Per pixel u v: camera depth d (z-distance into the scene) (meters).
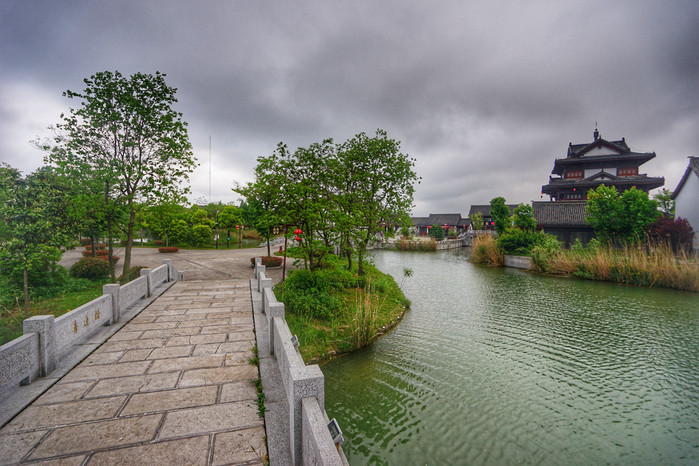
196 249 35.38
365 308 11.07
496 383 8.05
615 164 41.28
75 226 13.69
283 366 4.79
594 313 14.04
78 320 6.23
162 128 13.62
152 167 13.87
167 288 12.49
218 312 9.09
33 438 3.63
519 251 30.64
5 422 3.88
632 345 10.42
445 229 75.38
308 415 2.98
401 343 10.58
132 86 13.45
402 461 5.46
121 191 13.66
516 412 6.86
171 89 13.91
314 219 12.96
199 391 4.79
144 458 3.37
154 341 6.81
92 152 13.05
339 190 16.55
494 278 23.08
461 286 20.31
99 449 3.48
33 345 4.92
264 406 4.39
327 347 9.61
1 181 9.70
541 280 21.98
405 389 7.73
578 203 34.31
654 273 18.94
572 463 5.41
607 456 5.57
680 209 28.44
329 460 2.38
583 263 22.34
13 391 4.60
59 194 12.16
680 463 5.38
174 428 3.90
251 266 20.33
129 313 8.77
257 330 7.54
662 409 6.95
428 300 16.69
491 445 5.86
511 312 14.35
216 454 3.49
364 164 16.81
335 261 14.92
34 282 12.80
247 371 5.48
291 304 11.16
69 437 3.66
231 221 38.84
